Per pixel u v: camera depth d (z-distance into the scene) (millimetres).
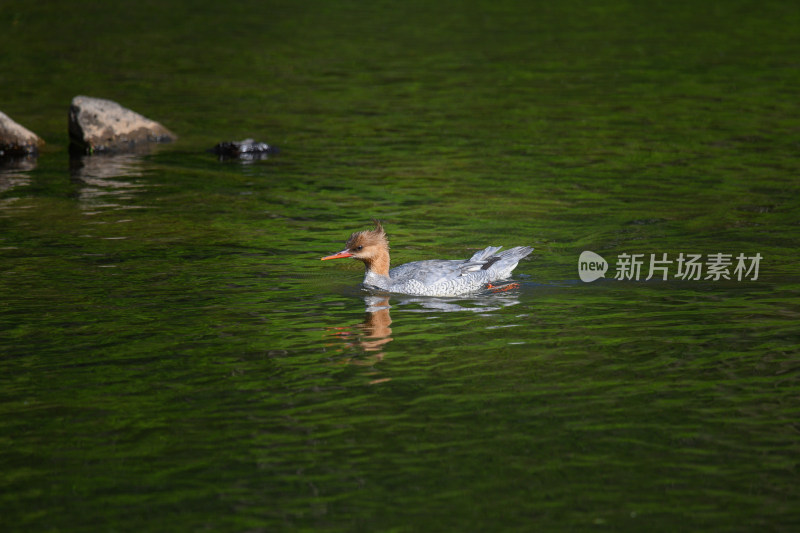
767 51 38938
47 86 34156
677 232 19047
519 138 27734
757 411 11352
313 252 18359
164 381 12344
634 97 32312
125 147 27531
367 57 39469
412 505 9531
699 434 10820
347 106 32062
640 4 50531
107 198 22250
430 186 23234
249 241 19000
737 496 9594
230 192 22891
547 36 43031
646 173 23812
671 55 38656
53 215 20719
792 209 20422
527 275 16781
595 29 44375
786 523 9141
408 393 11992
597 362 12867
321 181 23859
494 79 35469
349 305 15352
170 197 22391
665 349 13273
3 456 10516
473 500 9609
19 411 11523
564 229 19547
